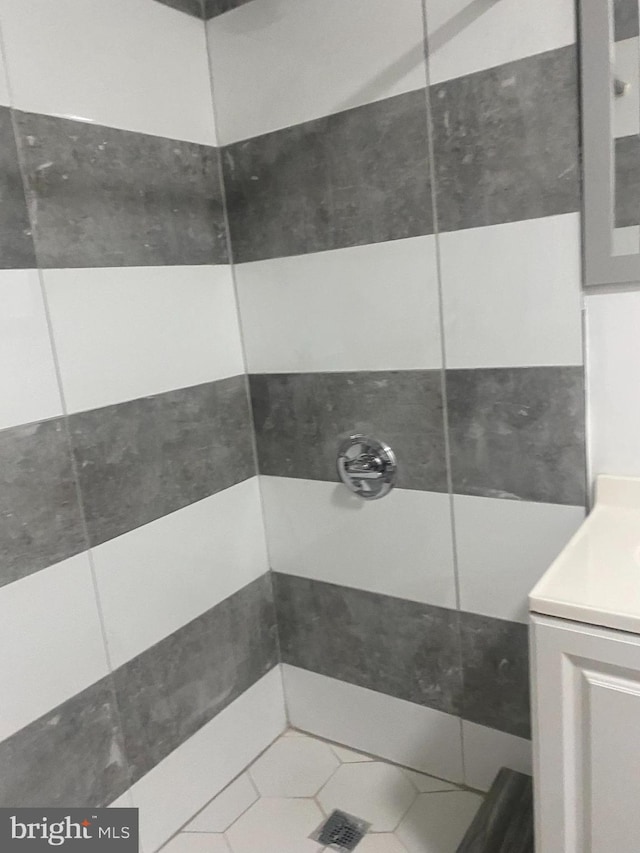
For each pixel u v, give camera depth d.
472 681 1.52
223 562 1.65
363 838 1.47
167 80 1.45
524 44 1.19
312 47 1.41
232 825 1.55
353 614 1.67
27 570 1.22
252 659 1.75
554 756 1.00
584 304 1.23
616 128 1.15
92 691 1.34
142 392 1.42
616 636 0.91
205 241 1.56
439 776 1.63
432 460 1.45
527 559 1.39
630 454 1.25
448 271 1.35
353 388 1.53
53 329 1.24
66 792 1.30
